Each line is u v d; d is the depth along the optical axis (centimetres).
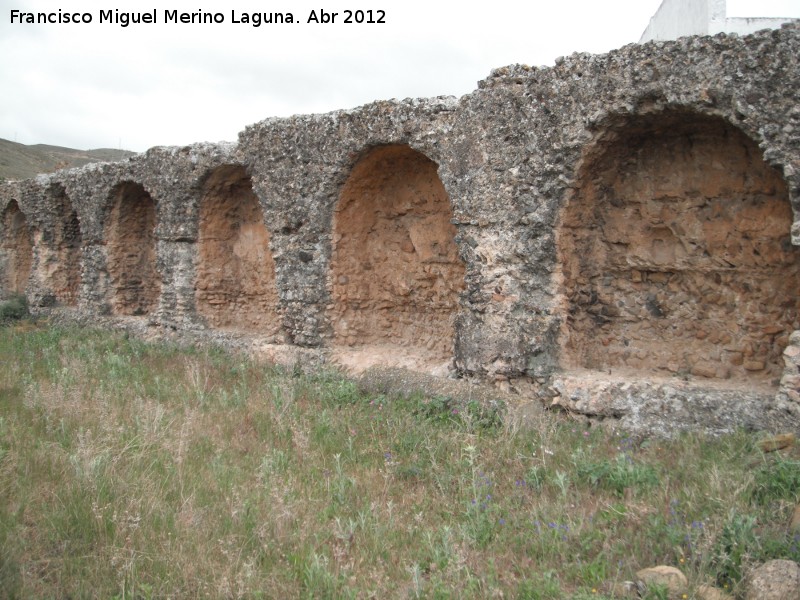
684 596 358
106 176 1419
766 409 590
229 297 1282
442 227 914
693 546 395
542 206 703
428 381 794
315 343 973
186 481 526
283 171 985
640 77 632
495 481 534
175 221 1245
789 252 643
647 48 631
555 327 717
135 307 1515
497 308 738
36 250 1727
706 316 701
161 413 652
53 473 531
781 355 656
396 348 968
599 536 434
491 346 740
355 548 439
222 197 1237
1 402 759
